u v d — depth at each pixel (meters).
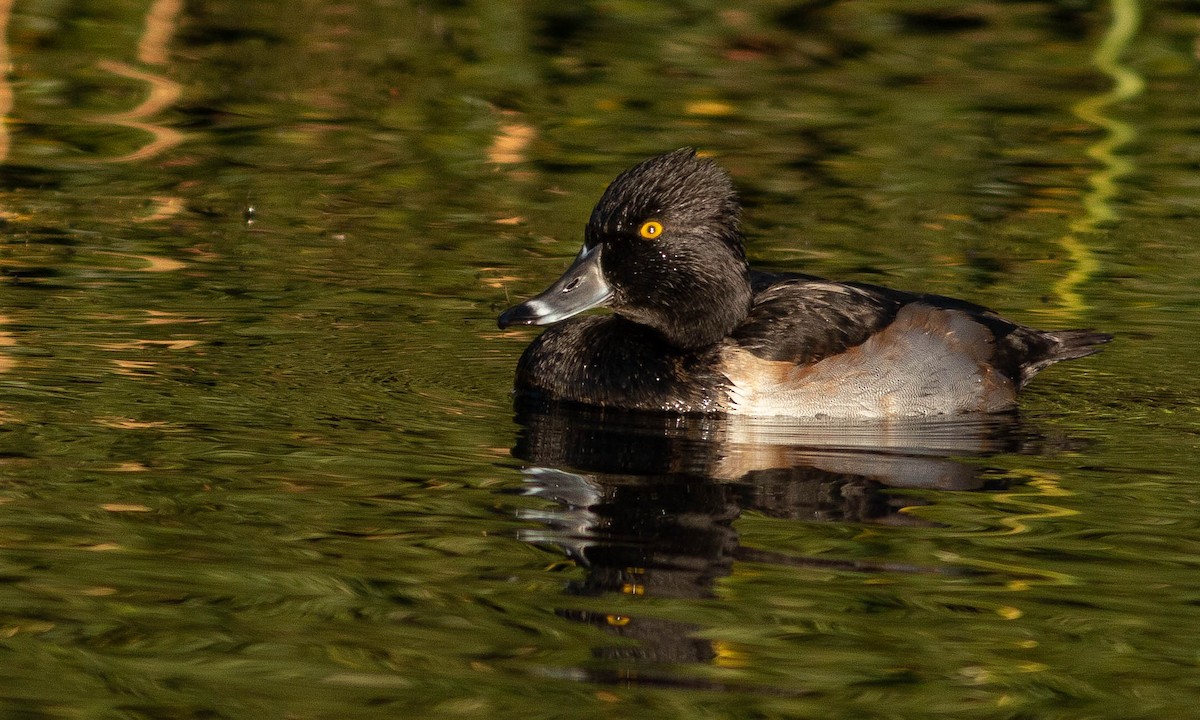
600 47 20.48
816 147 17.56
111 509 8.43
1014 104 18.94
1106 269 14.41
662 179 11.37
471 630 7.03
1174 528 8.52
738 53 20.39
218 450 9.55
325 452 9.61
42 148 16.98
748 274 11.65
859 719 6.30
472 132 17.95
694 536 8.31
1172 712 6.41
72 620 7.02
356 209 15.77
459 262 14.40
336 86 19.17
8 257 13.93
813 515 8.73
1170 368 12.17
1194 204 16.17
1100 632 7.15
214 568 7.64
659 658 6.79
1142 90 19.52
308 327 12.55
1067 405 11.48
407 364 11.84
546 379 11.44
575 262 11.51
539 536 8.23
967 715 6.38
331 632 6.97
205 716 6.19
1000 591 7.61
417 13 21.67
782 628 7.14
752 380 11.23
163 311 12.74
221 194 16.06
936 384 11.44
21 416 10.05
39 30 20.19
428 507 8.64
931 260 14.55
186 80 19.19
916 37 21.11
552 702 6.38
